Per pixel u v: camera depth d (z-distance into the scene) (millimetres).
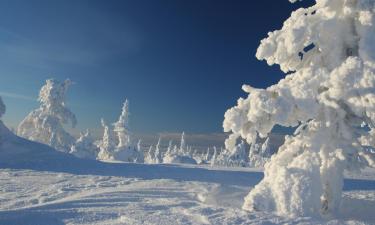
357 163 7445
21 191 8898
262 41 7742
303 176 6938
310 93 7094
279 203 6809
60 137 40031
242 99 7391
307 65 7848
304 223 5938
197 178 11906
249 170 17109
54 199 7938
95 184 10094
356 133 7578
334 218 6660
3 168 14164
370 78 6461
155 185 9805
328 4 7418
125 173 13086
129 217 5957
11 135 20953
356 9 7070
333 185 7270
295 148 7613
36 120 39219
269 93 7355
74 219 5824
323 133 7434
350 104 7023
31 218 5801
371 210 7488
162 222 5688
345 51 7445
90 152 41281
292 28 7242
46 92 39656
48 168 14383
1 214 5965
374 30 7016
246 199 7145
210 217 6039
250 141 7383
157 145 71625
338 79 6852
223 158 57281
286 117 7043
